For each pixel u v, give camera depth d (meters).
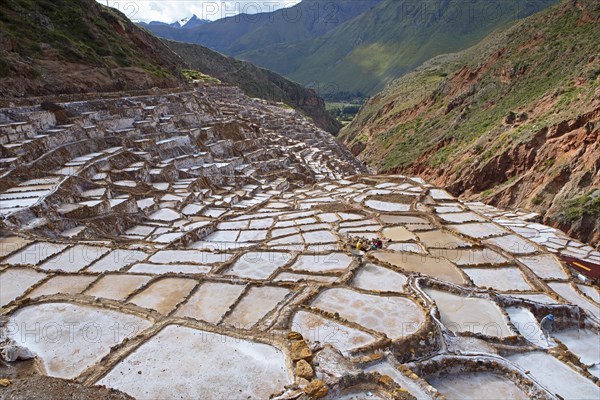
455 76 105.44
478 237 28.42
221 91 97.31
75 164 34.81
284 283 17.91
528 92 73.50
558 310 18.69
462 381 13.49
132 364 11.72
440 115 96.69
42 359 12.27
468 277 21.48
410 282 18.42
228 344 12.53
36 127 36.62
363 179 45.38
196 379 11.11
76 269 20.23
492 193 58.84
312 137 88.19
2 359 11.95
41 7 57.41
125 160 39.12
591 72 61.16
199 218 32.22
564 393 13.59
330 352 12.07
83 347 12.78
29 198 27.16
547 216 47.28
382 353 12.48
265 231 29.06
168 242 25.73
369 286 18.47
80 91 48.47
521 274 23.09
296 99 178.75
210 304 16.56
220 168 46.84
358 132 139.12
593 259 30.20
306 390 10.25
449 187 66.81
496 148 63.97
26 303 15.20
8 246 22.09
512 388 13.28
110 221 28.44
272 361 11.75
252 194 42.44
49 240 23.16
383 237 27.45
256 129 69.12
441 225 29.86
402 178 44.12
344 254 22.77
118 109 46.81
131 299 16.98
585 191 47.47
